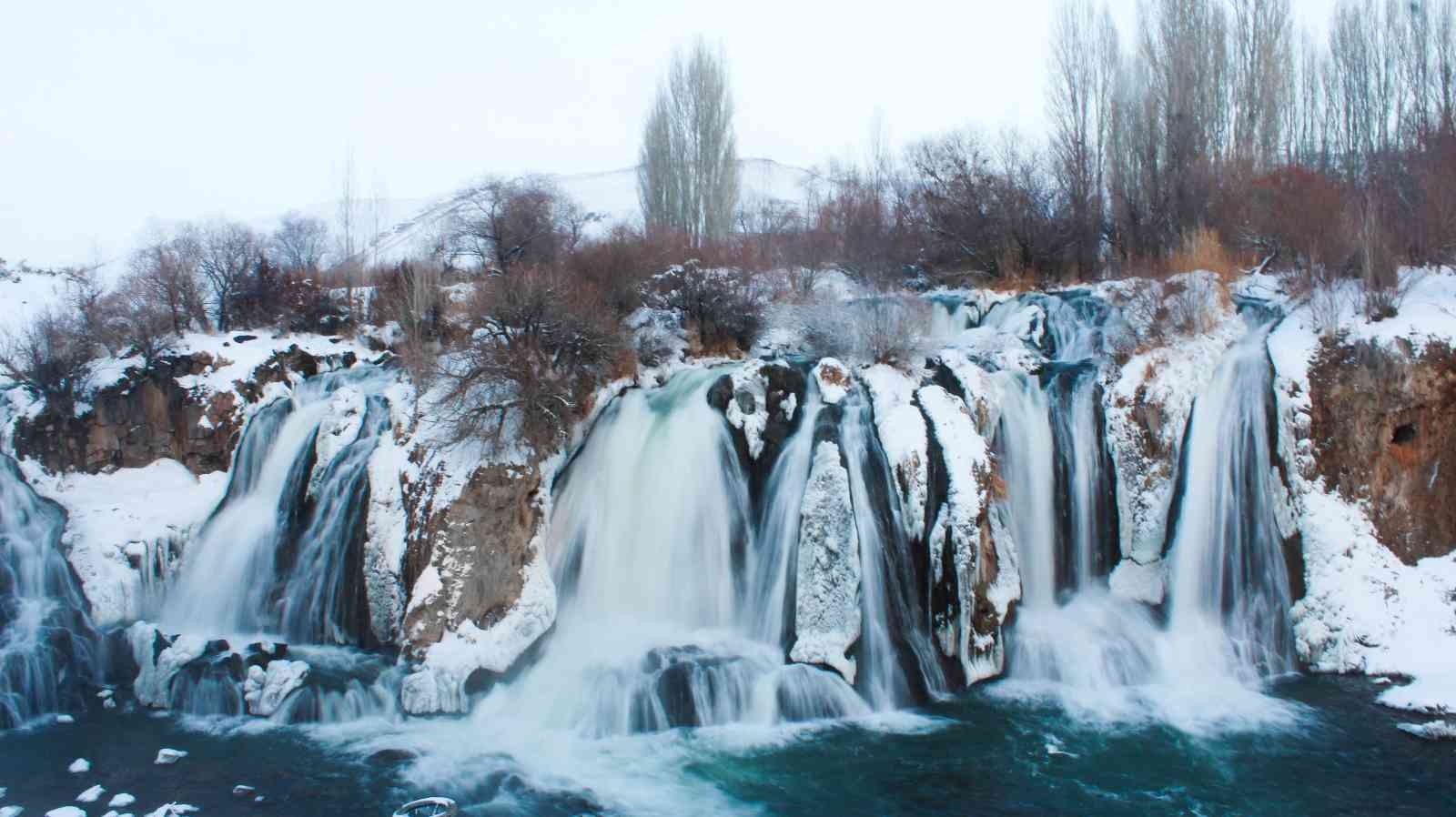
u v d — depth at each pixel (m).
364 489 19.03
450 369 19.09
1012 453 19.17
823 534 16.75
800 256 31.53
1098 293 24.28
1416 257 21.50
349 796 12.89
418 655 16.17
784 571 17.45
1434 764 13.09
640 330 23.56
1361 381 17.80
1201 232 25.78
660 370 22.25
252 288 27.45
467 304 20.98
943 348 21.77
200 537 20.67
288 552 19.66
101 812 12.48
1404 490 17.36
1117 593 18.47
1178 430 18.72
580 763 13.88
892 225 33.56
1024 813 12.28
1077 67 34.56
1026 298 25.95
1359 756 13.42
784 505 17.94
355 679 15.99
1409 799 12.28
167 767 13.81
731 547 18.25
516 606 16.89
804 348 23.19
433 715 15.48
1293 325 19.80
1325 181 26.78
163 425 22.41
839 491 16.97
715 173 44.03
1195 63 33.31
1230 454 18.39
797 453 18.20
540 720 15.28
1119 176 32.38
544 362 19.56
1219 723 14.64
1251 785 12.79
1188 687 16.06
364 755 14.15
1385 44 33.84
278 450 21.80
